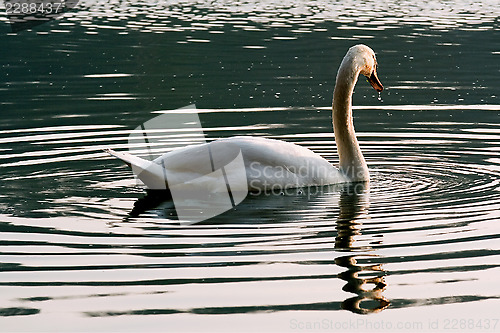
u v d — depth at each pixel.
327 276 8.63
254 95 18.41
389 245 9.54
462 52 23.23
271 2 32.38
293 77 20.12
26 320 7.61
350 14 29.53
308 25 27.03
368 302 8.04
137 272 8.69
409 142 14.95
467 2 32.81
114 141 14.63
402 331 7.51
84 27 26.58
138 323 7.56
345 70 12.59
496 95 18.70
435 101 18.19
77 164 13.13
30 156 13.54
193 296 8.12
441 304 8.01
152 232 9.99
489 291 8.28
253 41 24.41
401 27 26.81
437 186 12.15
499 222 10.33
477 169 13.15
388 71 21.11
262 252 9.30
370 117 16.91
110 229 10.09
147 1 32.31
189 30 26.12
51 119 16.16
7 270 8.70
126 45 23.81
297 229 10.15
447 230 10.04
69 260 9.02
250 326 7.53
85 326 7.50
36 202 11.16
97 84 19.31
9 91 18.61
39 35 25.25
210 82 19.59
